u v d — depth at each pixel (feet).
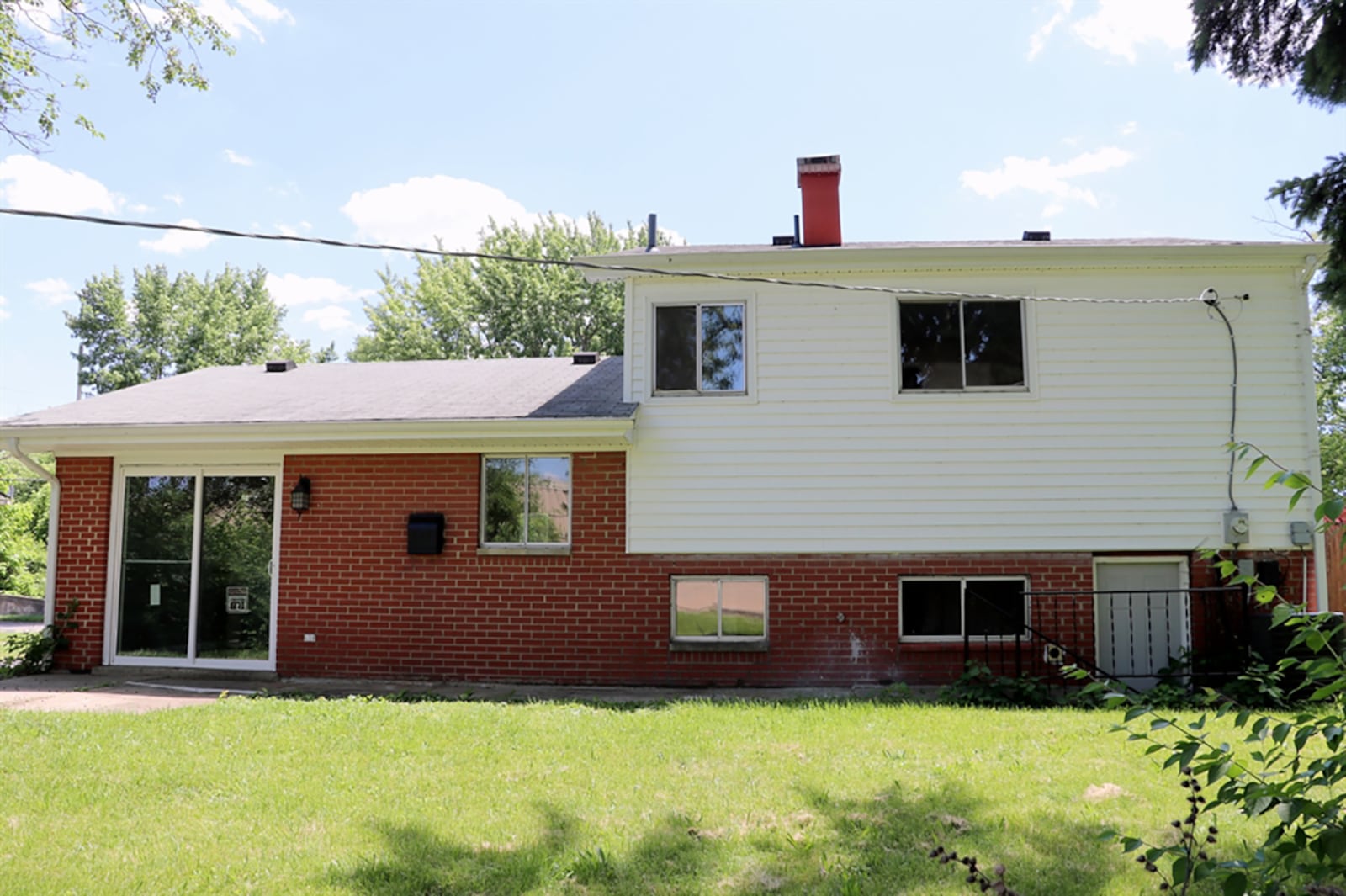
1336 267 39.70
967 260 33.37
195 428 33.86
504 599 34.24
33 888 13.30
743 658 33.19
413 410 34.76
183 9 38.91
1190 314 33.32
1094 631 32.58
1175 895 12.60
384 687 33.17
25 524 95.45
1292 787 8.74
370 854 14.74
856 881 13.55
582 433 32.55
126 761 20.11
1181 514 32.68
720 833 15.70
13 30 36.52
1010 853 14.65
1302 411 32.78
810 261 33.65
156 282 157.28
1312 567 32.14
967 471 33.30
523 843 15.26
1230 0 37.27
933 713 25.72
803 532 33.47
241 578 35.86
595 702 28.45
